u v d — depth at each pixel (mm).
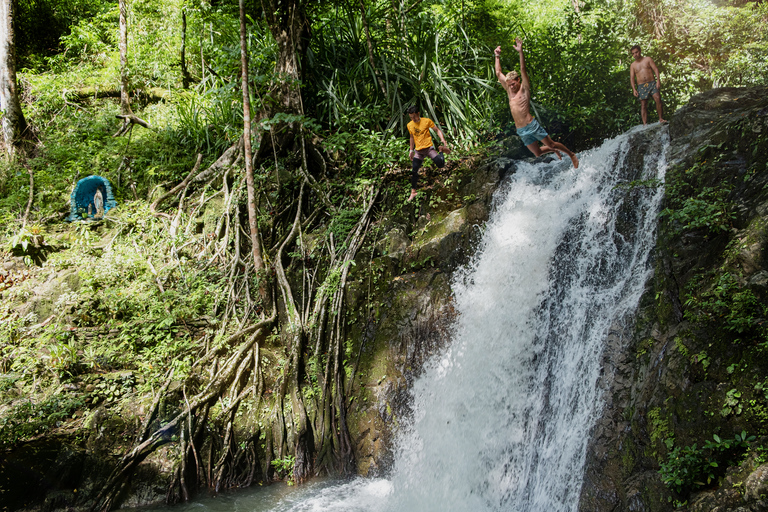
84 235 9117
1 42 11617
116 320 7828
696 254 4941
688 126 6176
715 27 11969
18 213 9930
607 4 12398
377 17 11367
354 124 10086
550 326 6039
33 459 5863
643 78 7656
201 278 8500
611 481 4652
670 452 4211
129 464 6156
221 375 7086
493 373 6359
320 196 9125
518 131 7238
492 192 7719
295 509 5938
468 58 11023
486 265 7102
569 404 5430
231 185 9742
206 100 12023
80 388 6801
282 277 8125
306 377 7363
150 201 10070
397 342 7195
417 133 7938
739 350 4055
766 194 4656
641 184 5785
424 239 7762
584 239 6199
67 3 16125
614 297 5543
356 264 7902
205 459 6570
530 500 5496
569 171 7168
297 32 10281
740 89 6352
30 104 12703
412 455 6672
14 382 6789
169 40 14703
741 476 3584
